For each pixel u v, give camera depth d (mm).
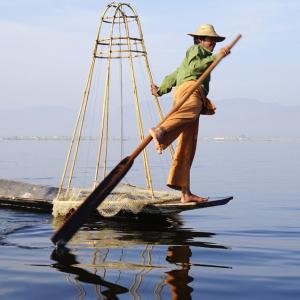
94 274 4211
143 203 6738
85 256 4867
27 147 54719
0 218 7324
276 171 18875
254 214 8148
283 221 7398
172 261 4711
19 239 5746
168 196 7746
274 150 46969
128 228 6582
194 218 7648
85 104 7586
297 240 5879
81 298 3592
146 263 4613
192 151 5363
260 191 11938
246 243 5652
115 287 3842
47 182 14125
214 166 22000
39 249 5180
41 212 7934
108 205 6883
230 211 8484
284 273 4316
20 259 4719
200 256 4934
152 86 5594
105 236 5977
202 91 5086
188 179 5418
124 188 8414
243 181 14609
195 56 5047
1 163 23609
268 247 5434
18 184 9758
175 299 3588
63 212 7320
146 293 3709
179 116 4875
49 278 4070
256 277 4172
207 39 5305
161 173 17641
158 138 4633
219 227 6805
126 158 3992
